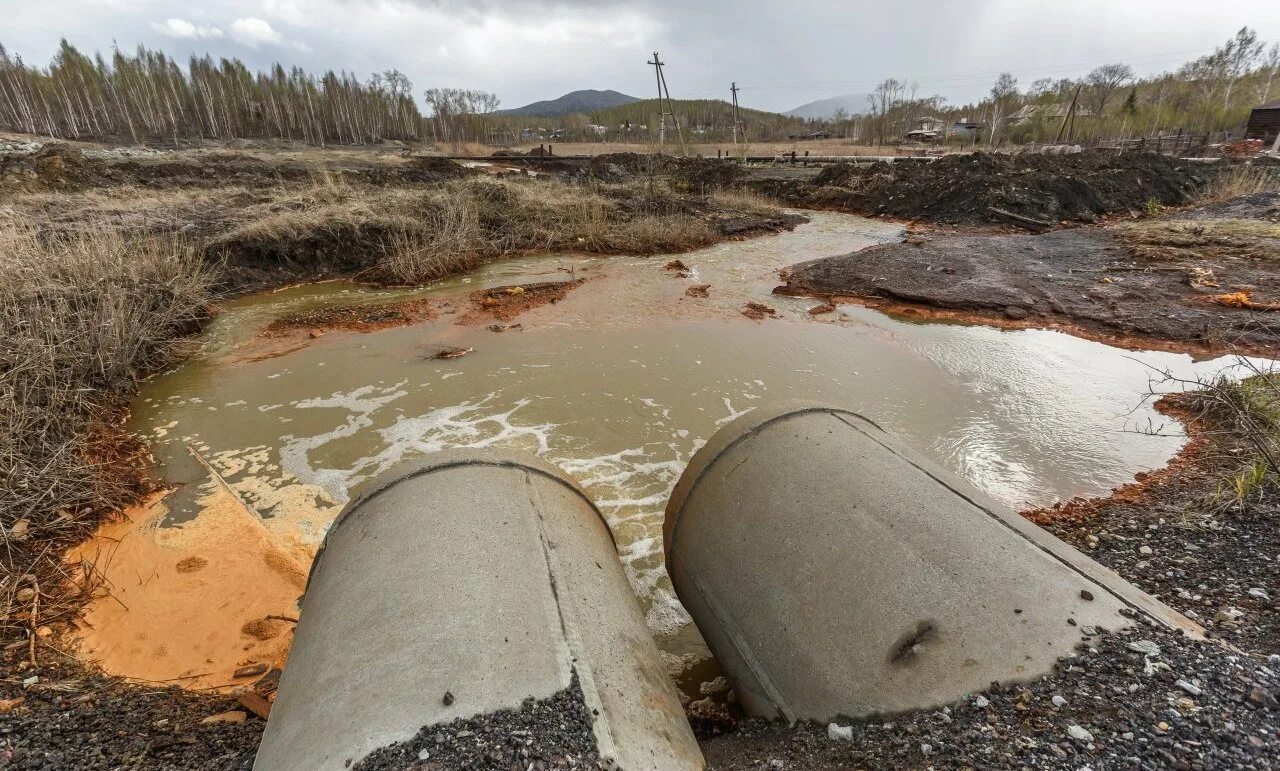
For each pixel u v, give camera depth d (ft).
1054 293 32.17
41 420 17.71
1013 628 7.09
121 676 11.02
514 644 6.59
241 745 8.93
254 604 12.82
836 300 33.71
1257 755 5.82
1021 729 6.28
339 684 6.32
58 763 8.43
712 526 9.46
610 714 6.15
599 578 8.18
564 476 10.31
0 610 12.08
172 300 27.89
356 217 40.81
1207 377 22.39
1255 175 61.41
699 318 30.83
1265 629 8.95
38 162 50.80
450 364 25.20
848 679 7.23
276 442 19.34
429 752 5.61
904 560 7.71
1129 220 53.93
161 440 19.49
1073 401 21.57
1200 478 15.90
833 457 9.22
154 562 14.05
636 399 22.11
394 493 8.95
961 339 27.63
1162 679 6.64
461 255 40.37
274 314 31.60
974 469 17.43
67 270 24.99
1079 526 14.38
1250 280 31.24
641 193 63.26
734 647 8.66
